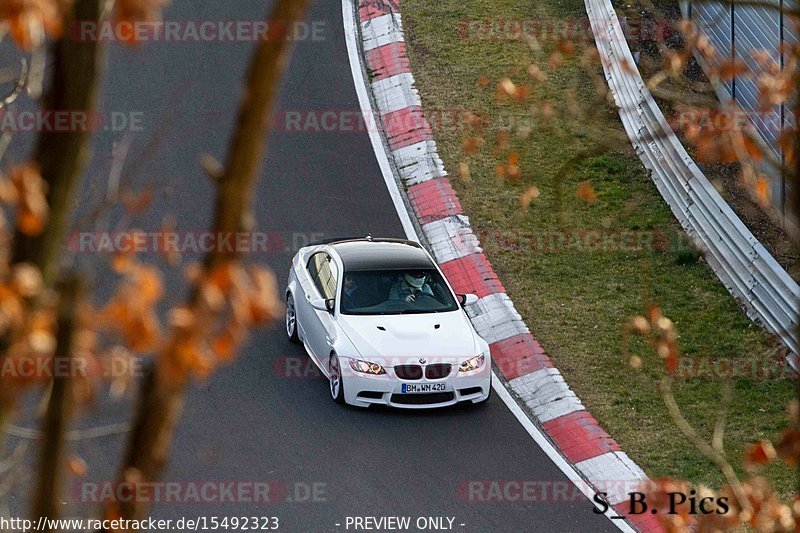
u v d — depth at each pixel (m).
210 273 9.70
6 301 9.26
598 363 48.69
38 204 9.38
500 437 42.84
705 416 44.97
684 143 63.31
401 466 40.34
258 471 39.59
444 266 55.84
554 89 69.00
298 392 45.34
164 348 9.60
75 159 10.12
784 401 45.69
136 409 10.17
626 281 54.75
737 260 52.56
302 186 60.84
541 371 47.50
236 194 9.83
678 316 51.91
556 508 38.25
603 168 63.47
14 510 33.75
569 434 43.34
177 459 40.00
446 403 44.19
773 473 41.31
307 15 76.38
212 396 44.50
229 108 66.44
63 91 10.09
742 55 58.03
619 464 41.41
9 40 64.19
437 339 44.69
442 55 73.00
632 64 64.56
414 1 78.94
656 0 73.75
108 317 9.74
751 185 20.86
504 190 61.62
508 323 51.00
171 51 71.19
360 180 61.94
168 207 57.22
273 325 51.41
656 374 47.84
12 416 10.88
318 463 40.25
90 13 10.08
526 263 56.09
